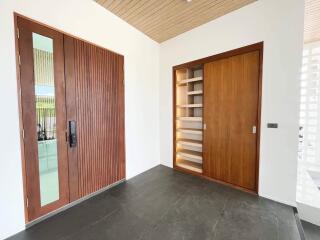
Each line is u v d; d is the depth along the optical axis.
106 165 2.75
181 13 2.72
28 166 1.83
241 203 2.33
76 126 2.29
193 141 3.62
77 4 2.24
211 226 1.86
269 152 2.39
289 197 2.26
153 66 3.73
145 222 1.93
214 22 2.90
